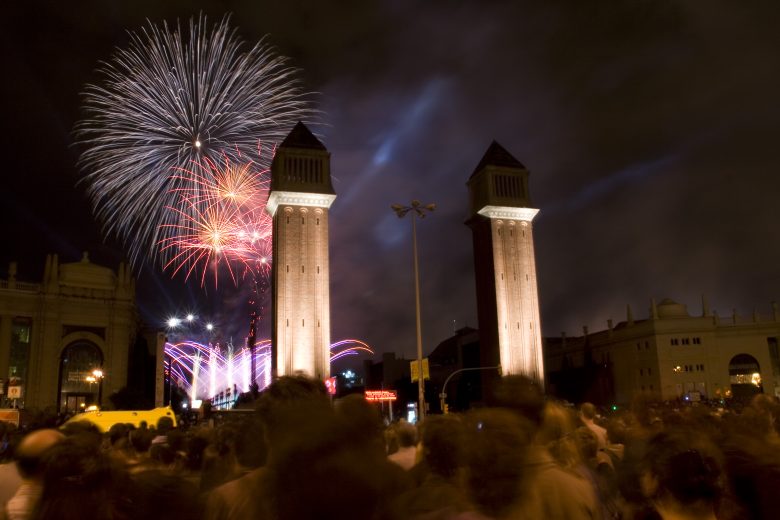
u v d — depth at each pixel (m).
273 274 123.31
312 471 3.92
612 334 155.88
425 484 6.77
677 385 138.00
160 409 43.44
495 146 144.50
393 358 174.88
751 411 11.35
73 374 116.00
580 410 18.52
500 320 131.75
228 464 9.29
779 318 141.12
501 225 137.00
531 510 6.11
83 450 5.68
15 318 113.19
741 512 6.56
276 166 123.56
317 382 7.90
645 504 8.16
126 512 5.48
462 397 157.50
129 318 122.44
